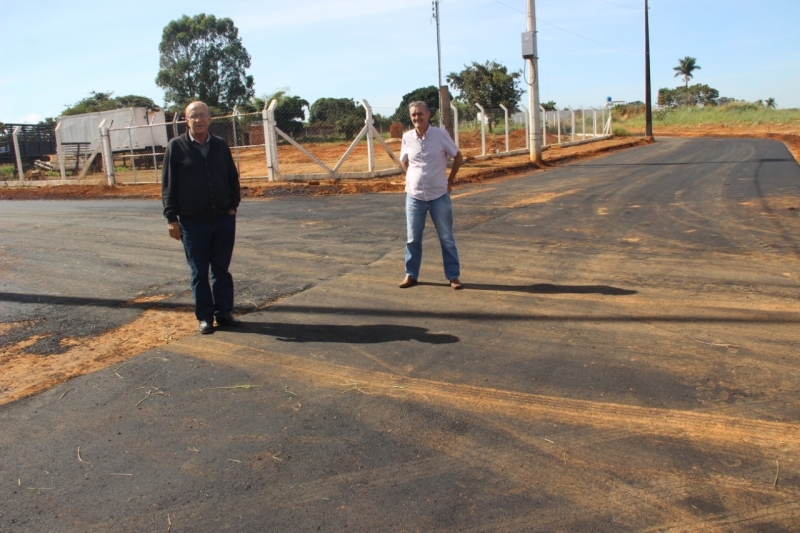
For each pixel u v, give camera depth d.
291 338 4.91
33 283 6.95
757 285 5.86
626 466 3.03
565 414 3.55
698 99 88.50
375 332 4.96
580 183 14.68
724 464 3.02
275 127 16.44
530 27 20.00
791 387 3.79
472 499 2.80
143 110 29.53
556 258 7.18
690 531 2.56
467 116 31.55
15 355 4.79
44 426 3.63
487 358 4.37
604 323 4.98
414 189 5.98
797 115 54.06
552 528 2.59
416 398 3.82
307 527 2.65
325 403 3.80
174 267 7.55
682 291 5.75
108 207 14.21
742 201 10.87
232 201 5.07
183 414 3.72
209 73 66.31
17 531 2.71
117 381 4.23
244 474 3.07
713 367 4.10
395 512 2.73
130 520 2.75
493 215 10.25
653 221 9.27
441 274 6.64
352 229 9.55
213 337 5.02
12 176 26.34
